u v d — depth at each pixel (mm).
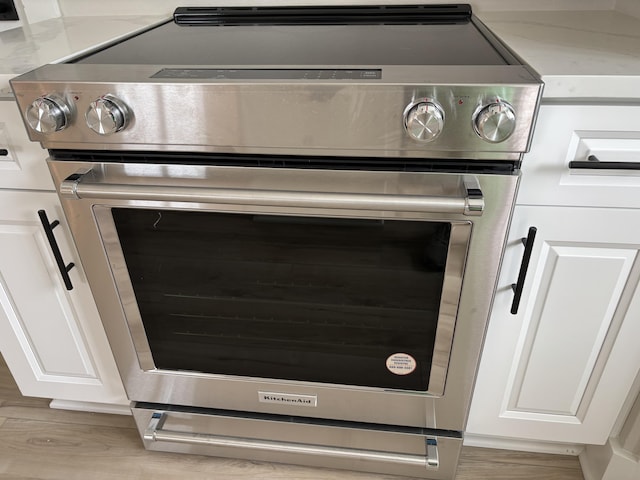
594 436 1070
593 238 819
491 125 621
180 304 938
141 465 1216
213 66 737
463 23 1075
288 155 729
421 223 755
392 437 1053
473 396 1049
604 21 1046
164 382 1059
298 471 1191
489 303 830
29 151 841
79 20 1221
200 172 756
